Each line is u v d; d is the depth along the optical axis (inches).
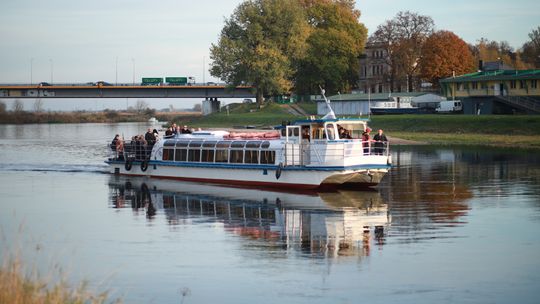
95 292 1166.3
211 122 7140.8
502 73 6151.6
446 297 1143.0
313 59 7298.2
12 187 2450.8
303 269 1291.8
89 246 1487.5
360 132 2356.1
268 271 1283.2
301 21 6919.3
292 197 2119.8
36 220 1795.0
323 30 7455.7
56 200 2134.6
